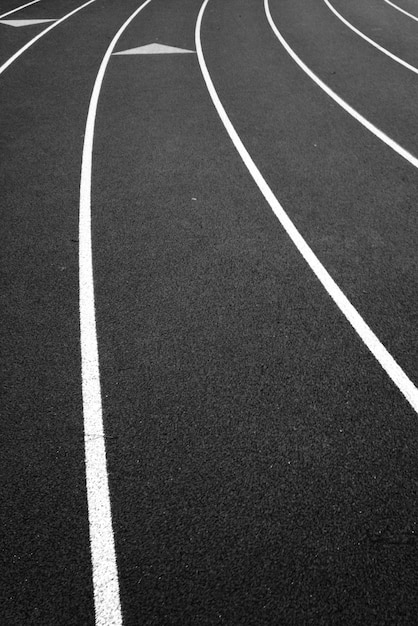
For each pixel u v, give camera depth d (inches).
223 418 135.4
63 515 114.3
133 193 239.5
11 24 536.7
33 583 102.7
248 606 98.6
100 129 303.3
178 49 452.1
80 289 181.0
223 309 171.5
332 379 146.0
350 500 116.1
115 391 143.5
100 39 485.4
